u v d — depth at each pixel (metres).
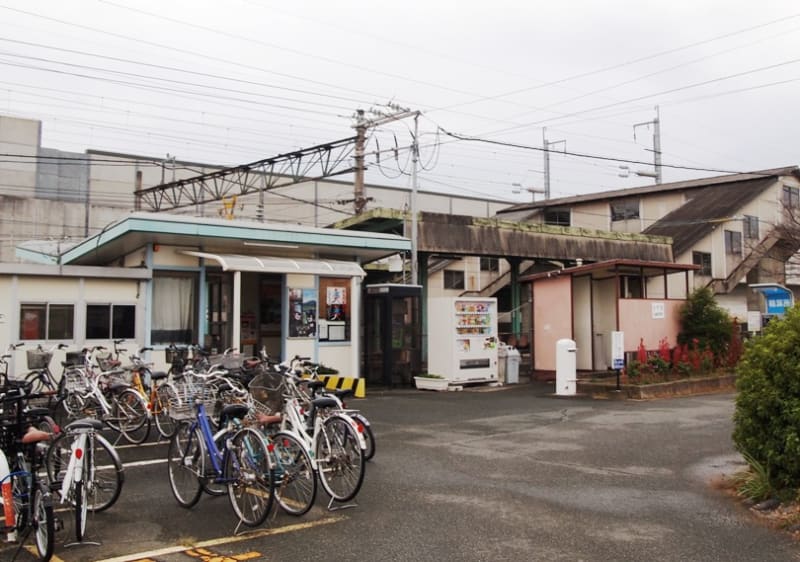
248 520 5.70
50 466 5.86
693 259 31.19
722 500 6.34
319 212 42.19
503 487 6.86
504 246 21.91
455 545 5.13
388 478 7.24
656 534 5.37
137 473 7.60
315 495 5.93
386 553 4.98
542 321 18.36
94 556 5.00
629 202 36.50
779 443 6.06
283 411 6.56
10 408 6.33
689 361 15.73
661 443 9.10
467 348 16.50
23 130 34.12
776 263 35.56
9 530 4.98
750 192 33.22
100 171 35.75
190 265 14.09
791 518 5.55
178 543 5.28
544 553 4.95
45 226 32.94
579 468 7.69
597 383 14.66
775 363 6.20
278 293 15.70
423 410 12.48
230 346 14.65
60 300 12.45
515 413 12.04
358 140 20.75
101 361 10.45
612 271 17.17
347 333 16.02
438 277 33.53
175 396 6.97
